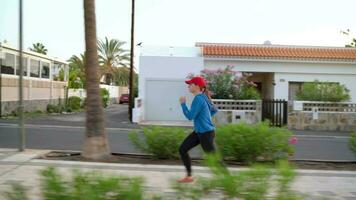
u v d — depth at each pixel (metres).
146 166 10.22
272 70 31.33
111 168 9.79
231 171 3.57
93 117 10.95
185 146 8.48
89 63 11.01
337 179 9.50
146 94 29.14
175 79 29.09
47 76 37.53
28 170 9.23
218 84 26.95
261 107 26.56
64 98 41.50
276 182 3.46
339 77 31.69
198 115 8.33
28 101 32.28
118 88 68.12
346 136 22.67
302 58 30.89
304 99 27.22
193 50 31.16
